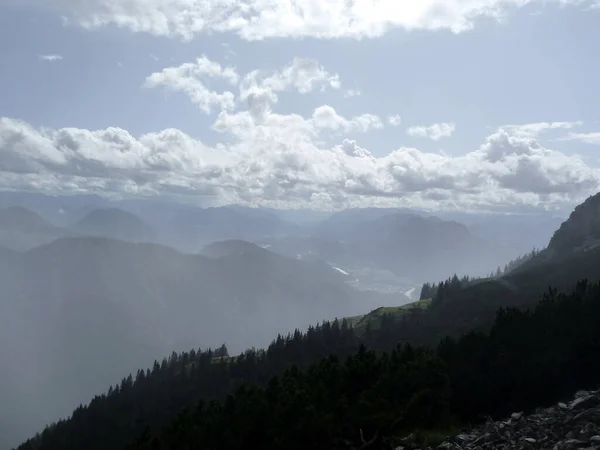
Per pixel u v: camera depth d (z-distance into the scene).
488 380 35.28
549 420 25.94
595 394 28.03
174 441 34.19
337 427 31.70
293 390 34.97
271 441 32.09
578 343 35.44
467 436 27.27
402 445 29.17
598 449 20.80
